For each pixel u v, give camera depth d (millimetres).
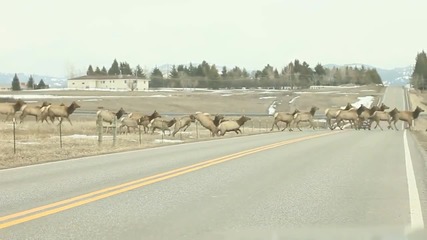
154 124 37812
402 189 11312
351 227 7484
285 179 12812
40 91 135000
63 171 14562
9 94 112312
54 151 21031
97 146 24031
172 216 8352
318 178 13016
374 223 7805
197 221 7969
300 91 156875
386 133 38719
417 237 6801
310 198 10102
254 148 22953
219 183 12086
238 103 106438
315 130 47500
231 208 9047
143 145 25484
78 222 7910
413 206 9297
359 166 15781
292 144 25672
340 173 14047
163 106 93062
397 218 8219
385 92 149000
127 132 38719
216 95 127500
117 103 92312
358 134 37062
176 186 11602
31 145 23828
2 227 7562
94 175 13609
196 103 102312
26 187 11547
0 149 21484
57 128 36750
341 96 129500
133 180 12586
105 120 37438
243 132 42312
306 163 16578
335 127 53406
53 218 8203
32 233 7203
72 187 11516
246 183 12094
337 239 6711
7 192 10852
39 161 17547
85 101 91625
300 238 6797
